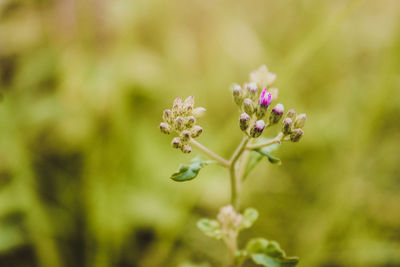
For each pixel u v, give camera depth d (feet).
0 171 1.09
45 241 1.05
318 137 1.24
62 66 1.17
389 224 1.11
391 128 1.24
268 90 0.79
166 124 0.74
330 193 1.15
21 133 1.12
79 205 1.13
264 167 1.23
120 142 1.10
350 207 1.08
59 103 1.16
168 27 1.29
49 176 1.17
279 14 1.43
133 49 1.20
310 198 1.20
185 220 1.14
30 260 1.10
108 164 1.09
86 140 1.11
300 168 1.24
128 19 1.11
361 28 1.33
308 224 1.15
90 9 1.12
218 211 1.19
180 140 0.72
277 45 1.37
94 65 1.14
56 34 1.18
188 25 1.32
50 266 1.05
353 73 1.33
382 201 1.12
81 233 1.11
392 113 1.23
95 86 1.11
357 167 1.14
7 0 1.12
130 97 1.22
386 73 1.11
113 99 1.09
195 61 1.33
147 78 1.22
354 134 1.15
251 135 0.71
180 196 1.08
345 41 1.35
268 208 1.20
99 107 1.09
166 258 1.10
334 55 1.35
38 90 1.22
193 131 0.73
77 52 1.16
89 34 1.15
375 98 1.12
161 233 1.07
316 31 1.05
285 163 1.26
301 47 1.08
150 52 1.28
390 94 1.16
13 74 1.18
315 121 1.27
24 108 1.17
